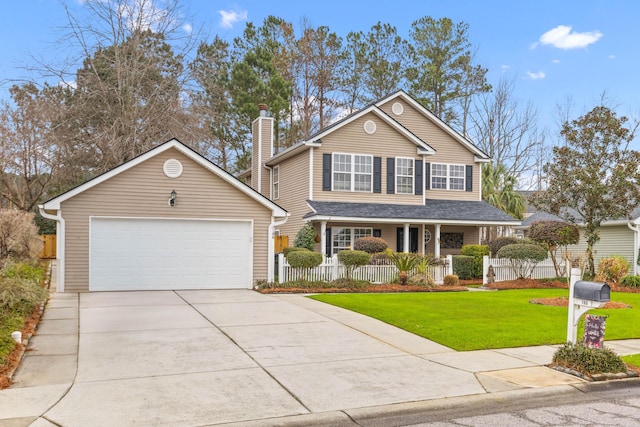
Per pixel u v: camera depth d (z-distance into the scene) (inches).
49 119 1051.3
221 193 655.1
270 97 1379.2
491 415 226.7
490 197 1218.0
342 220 826.2
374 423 215.5
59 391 246.5
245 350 331.0
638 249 897.5
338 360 310.7
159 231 629.6
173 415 216.1
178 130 1093.1
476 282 813.9
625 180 746.8
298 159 919.7
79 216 599.2
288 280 672.4
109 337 364.5
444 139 1000.9
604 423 216.8
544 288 749.3
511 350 342.3
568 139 791.7
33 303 435.8
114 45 1077.8
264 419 214.2
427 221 866.8
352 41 1596.9
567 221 874.1
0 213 598.2
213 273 650.8
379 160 914.1
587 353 289.4
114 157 1028.5
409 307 510.0
